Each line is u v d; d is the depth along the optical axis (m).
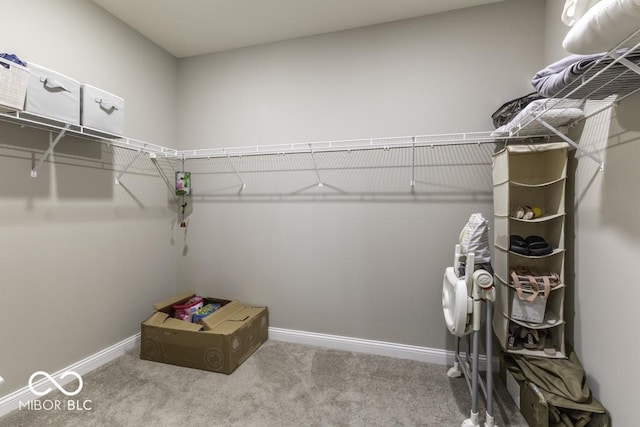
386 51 2.21
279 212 2.48
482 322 2.05
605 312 1.36
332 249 2.35
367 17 2.15
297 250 2.44
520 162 1.91
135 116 2.33
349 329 2.33
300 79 2.41
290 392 1.79
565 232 1.72
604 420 1.29
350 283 2.32
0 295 1.56
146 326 2.13
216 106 2.63
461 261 1.70
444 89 2.10
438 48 2.11
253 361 2.14
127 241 2.28
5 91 1.32
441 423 1.55
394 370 2.04
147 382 1.88
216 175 2.64
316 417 1.59
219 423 1.54
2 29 1.54
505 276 1.68
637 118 1.16
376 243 2.26
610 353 1.32
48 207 1.77
